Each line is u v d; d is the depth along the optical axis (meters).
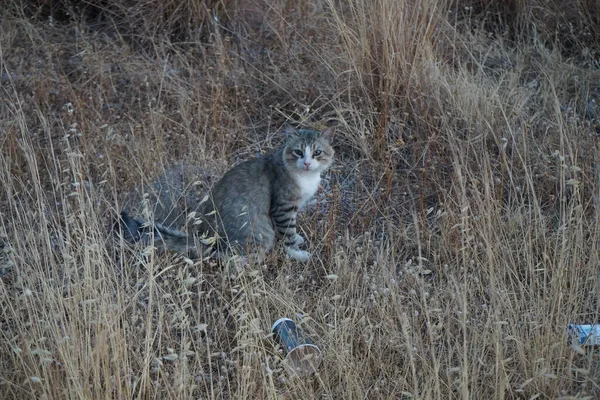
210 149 7.29
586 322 5.34
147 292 5.45
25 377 4.63
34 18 9.32
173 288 5.62
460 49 8.78
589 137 7.00
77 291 4.75
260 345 5.04
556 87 8.16
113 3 9.36
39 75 8.08
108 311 4.74
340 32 7.93
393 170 6.93
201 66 8.55
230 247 5.70
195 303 5.56
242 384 4.54
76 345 4.49
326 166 6.20
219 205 6.05
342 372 4.82
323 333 5.31
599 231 5.77
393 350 5.13
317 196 6.84
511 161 6.74
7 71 7.80
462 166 6.55
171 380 4.79
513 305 5.42
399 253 6.19
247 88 8.27
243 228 6.00
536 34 9.08
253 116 8.08
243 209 5.82
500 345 4.77
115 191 6.28
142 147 7.02
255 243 6.03
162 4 9.10
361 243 6.30
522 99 7.78
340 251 5.79
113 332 4.53
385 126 7.35
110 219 6.21
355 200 6.80
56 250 5.86
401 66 7.61
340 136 7.61
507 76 8.39
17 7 9.18
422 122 7.34
